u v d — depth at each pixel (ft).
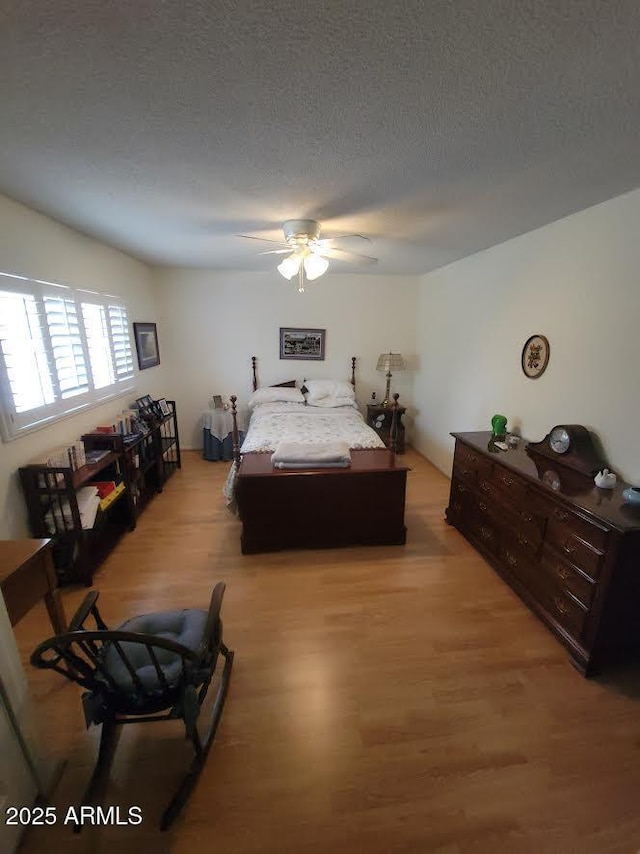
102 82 3.53
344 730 4.84
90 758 4.52
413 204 6.87
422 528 9.89
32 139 4.61
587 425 7.29
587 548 5.62
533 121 4.16
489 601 7.21
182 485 12.57
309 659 5.88
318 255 8.14
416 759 4.53
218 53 3.15
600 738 4.79
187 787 4.10
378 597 7.29
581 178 5.71
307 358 15.84
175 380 15.35
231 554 8.67
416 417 16.49
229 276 14.61
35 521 7.02
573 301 7.53
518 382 9.34
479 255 10.85
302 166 5.34
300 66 3.31
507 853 3.74
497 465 7.89
